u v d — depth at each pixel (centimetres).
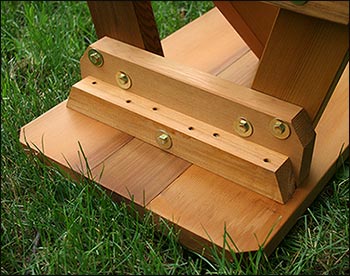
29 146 145
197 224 125
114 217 132
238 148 132
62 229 133
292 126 125
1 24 196
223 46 174
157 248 127
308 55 121
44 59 181
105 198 134
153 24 146
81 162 139
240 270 119
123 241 130
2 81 175
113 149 143
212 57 171
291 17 119
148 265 124
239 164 130
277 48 124
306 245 129
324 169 137
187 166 138
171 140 139
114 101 146
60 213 134
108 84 151
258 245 120
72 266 124
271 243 123
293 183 130
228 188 132
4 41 191
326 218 135
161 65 141
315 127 138
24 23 201
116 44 148
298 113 126
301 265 124
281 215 126
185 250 130
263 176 128
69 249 125
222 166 133
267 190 129
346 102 155
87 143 145
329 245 128
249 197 130
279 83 128
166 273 121
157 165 138
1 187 144
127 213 133
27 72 175
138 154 142
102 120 150
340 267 126
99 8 147
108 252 124
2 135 155
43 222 133
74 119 152
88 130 149
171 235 126
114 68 147
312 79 123
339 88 160
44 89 170
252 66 167
